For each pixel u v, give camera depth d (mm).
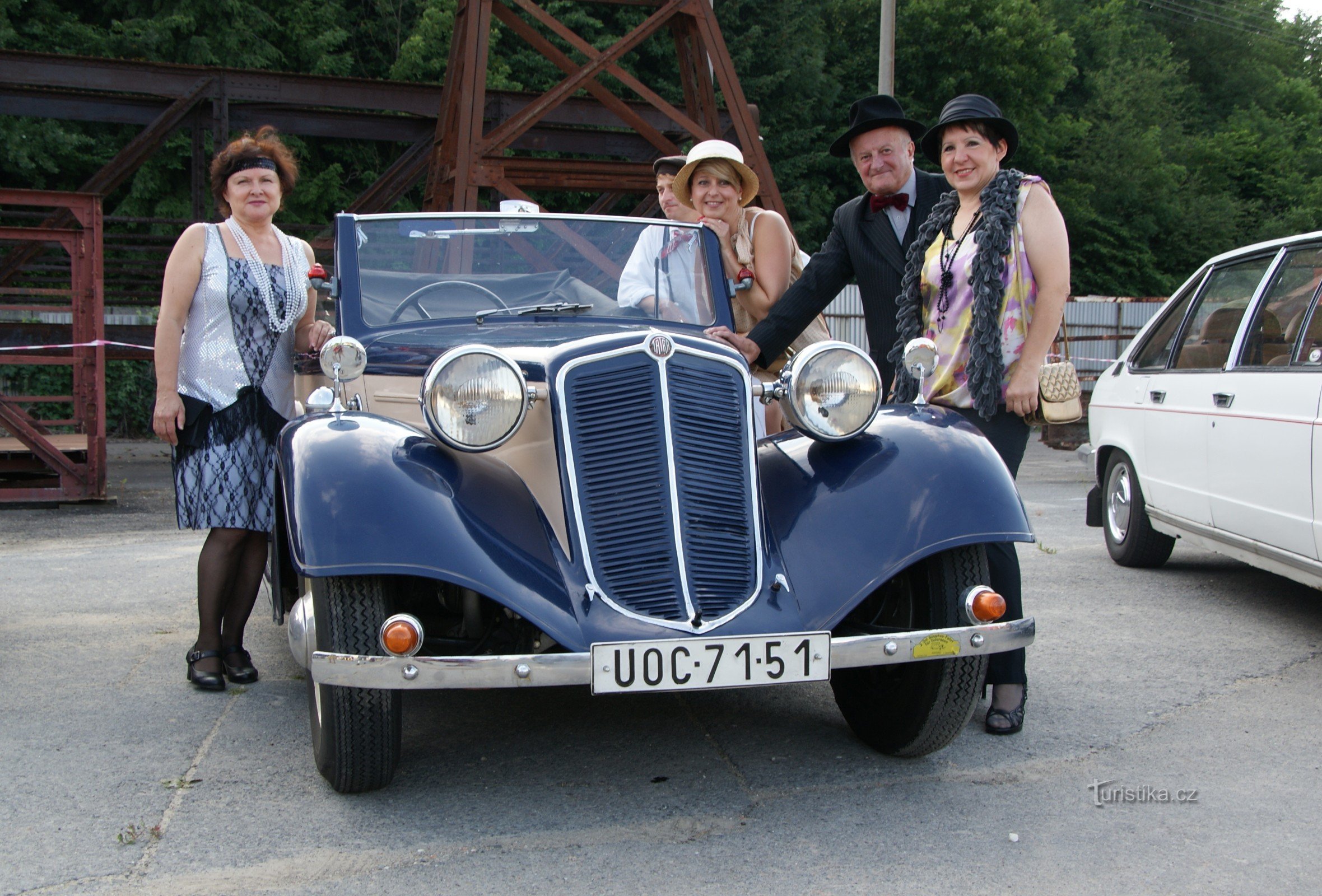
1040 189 3484
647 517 2729
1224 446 4863
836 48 29969
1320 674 3973
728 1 25969
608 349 2846
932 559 2900
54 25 21484
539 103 10969
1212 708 3594
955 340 3561
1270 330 4766
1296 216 36719
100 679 3955
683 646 2533
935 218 3723
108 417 19375
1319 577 4301
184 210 21219
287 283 3834
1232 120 42375
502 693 3803
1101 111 34812
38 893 2340
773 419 4207
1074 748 3230
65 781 2977
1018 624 2744
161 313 3658
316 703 2840
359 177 24562
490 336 3531
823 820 2719
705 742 3299
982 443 2973
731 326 4004
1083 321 21062
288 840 2607
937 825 2682
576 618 2578
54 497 9773
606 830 2664
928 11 29344
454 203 10711
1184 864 2473
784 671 2574
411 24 26094
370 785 2836
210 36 22109
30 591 5566
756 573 2752
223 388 3691
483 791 2912
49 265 14047
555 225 4020
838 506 2855
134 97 13023
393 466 2670
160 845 2578
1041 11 34594
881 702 3145
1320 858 2492
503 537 2658
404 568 2469
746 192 4559
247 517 3746
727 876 2420
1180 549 6684
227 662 3934
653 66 25703
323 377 3930
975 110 3549
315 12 24109
